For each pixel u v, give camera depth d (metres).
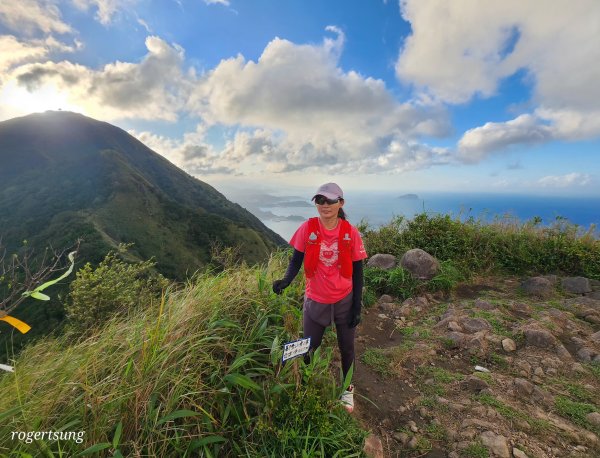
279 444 1.95
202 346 2.42
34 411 1.88
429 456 2.13
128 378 2.07
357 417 2.45
